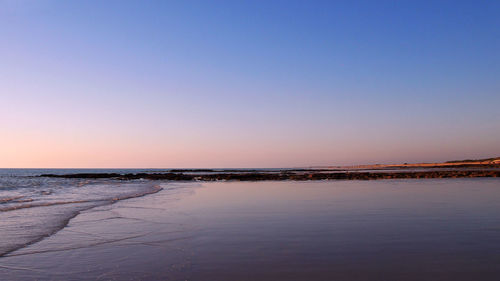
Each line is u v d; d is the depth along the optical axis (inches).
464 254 266.5
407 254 268.4
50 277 231.5
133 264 257.0
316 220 429.7
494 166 4148.6
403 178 1691.7
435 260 251.6
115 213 515.5
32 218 467.2
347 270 233.0
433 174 1882.4
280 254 275.7
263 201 671.8
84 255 284.0
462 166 4734.3
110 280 223.0
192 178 2135.8
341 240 319.3
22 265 258.1
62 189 1119.0
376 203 597.9
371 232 351.3
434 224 388.5
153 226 406.9
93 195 849.5
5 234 365.4
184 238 340.8
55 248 307.3
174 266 249.4
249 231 369.7
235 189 1061.8
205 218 462.0
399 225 386.3
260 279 219.3
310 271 232.7
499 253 268.7
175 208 573.6
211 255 276.4
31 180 2036.2
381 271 229.3
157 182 1750.7
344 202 624.4
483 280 210.5
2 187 1245.7
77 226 410.3
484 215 446.9
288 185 1259.8
